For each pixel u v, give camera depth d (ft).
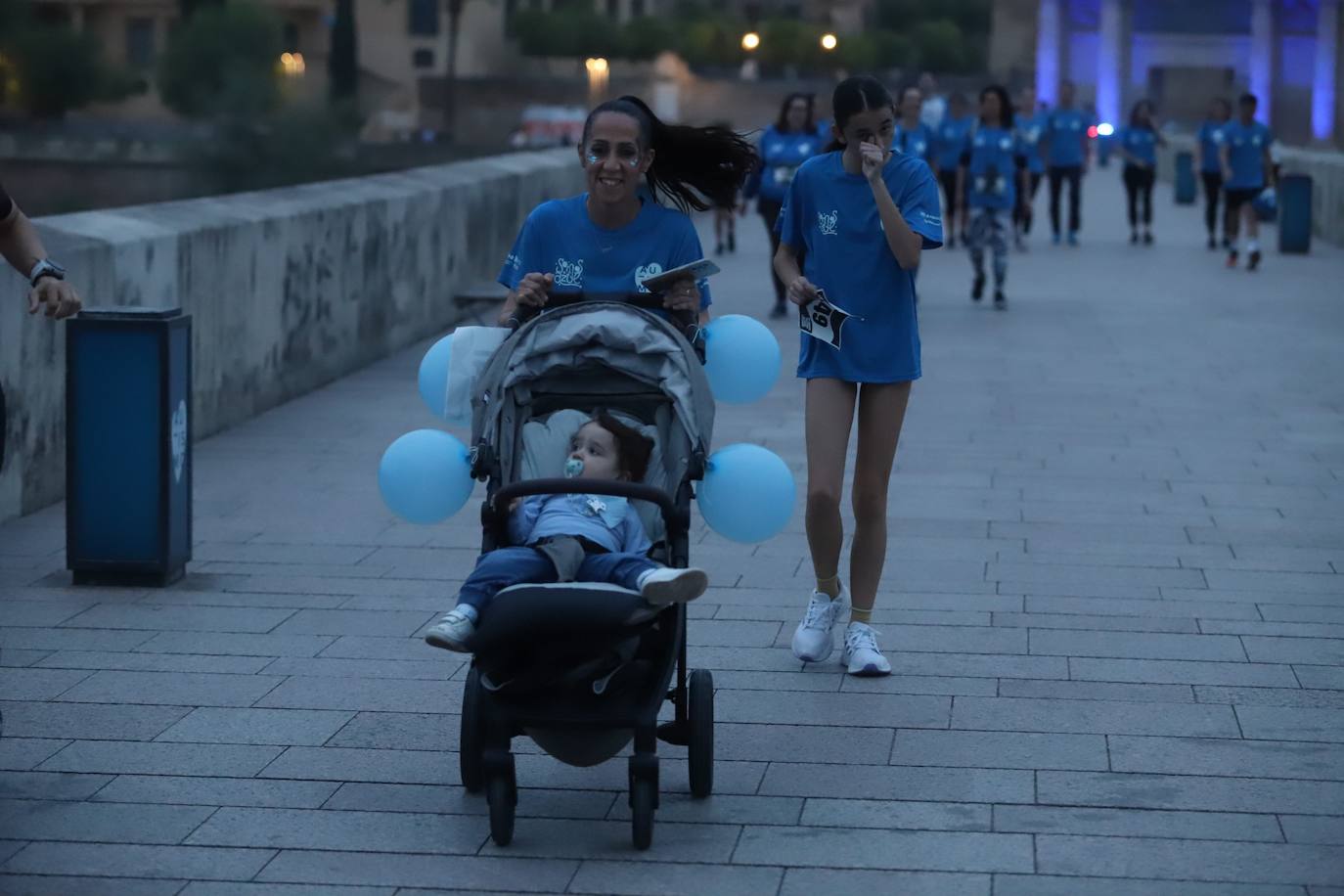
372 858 17.83
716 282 71.72
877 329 22.81
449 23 270.67
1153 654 24.40
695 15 309.01
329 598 27.32
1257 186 79.66
